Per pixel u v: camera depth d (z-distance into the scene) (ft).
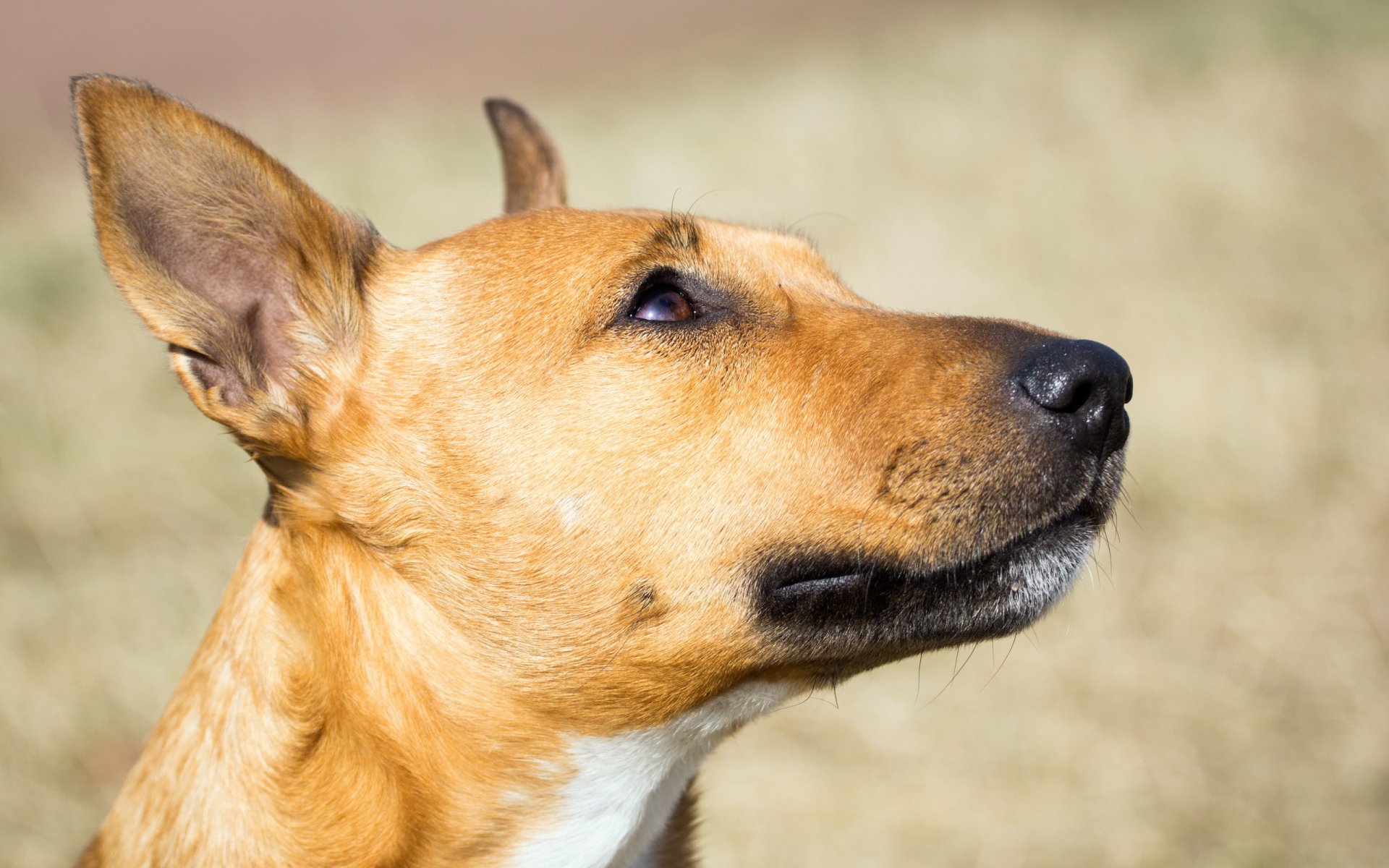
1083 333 38.60
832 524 13.16
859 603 13.25
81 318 40.98
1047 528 13.34
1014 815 22.26
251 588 14.20
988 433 13.10
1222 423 32.94
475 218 48.52
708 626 13.33
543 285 14.05
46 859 21.36
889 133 60.49
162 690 25.14
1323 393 33.88
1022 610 13.42
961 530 13.06
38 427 34.32
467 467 13.51
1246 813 21.84
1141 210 48.55
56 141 73.26
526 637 13.47
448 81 102.42
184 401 36.60
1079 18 79.56
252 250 14.07
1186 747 23.41
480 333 13.97
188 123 13.30
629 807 14.24
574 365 13.70
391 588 13.64
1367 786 22.11
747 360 13.87
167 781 14.24
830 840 22.00
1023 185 52.31
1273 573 27.94
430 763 13.60
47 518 30.55
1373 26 67.97
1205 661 25.57
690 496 13.33
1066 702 24.76
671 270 14.40
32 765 23.08
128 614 27.14
